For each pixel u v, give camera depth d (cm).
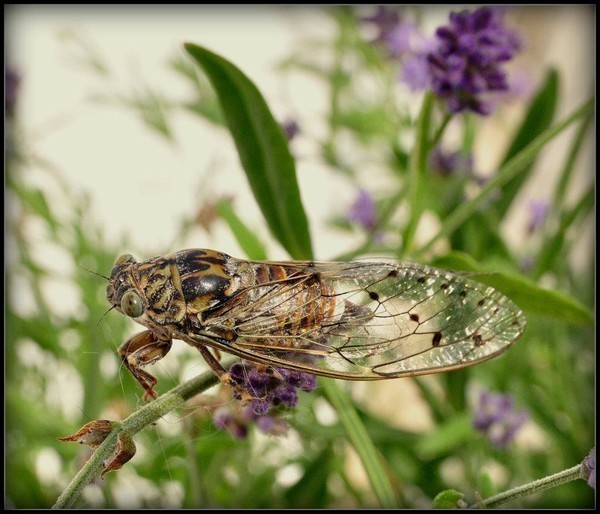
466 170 26
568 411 26
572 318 22
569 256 27
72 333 27
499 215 26
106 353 26
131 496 25
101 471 20
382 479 22
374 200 27
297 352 20
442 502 20
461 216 23
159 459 23
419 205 23
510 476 26
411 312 21
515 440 25
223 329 21
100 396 25
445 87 22
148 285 21
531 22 36
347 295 21
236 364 21
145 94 27
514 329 21
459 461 26
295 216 23
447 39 22
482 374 26
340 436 24
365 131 28
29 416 25
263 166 23
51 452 26
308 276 21
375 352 21
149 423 20
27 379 26
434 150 26
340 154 28
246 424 22
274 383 20
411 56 26
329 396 22
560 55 36
